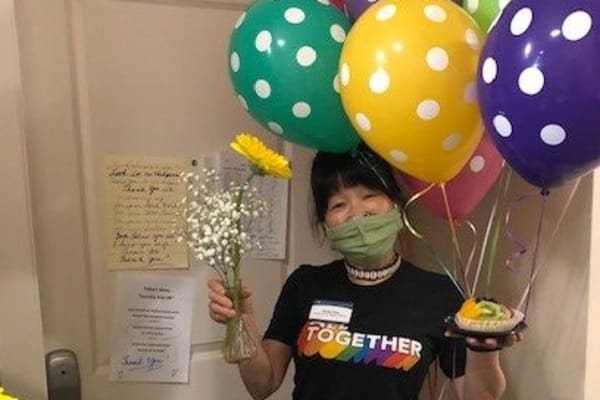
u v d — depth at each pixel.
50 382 1.36
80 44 1.35
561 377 1.39
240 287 1.25
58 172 1.35
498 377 1.22
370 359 1.27
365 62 1.02
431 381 1.44
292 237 1.57
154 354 1.48
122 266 1.44
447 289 1.33
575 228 1.33
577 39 0.85
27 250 1.25
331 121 1.17
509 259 1.43
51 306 1.38
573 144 0.90
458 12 1.05
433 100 1.00
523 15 0.90
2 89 1.20
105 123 1.39
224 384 1.56
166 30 1.42
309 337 1.32
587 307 1.33
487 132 1.02
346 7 1.23
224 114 1.49
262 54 1.14
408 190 1.33
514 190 1.42
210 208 1.24
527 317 1.44
